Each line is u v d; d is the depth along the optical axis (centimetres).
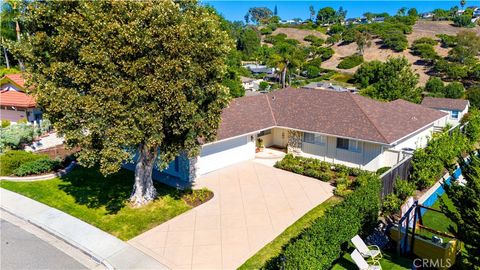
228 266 1316
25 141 2758
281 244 1470
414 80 5016
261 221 1675
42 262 1327
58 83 1461
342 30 14125
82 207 1789
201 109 1598
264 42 14075
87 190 2005
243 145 2597
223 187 2100
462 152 2506
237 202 1888
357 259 1236
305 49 11731
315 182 2200
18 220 1670
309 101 2845
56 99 1395
